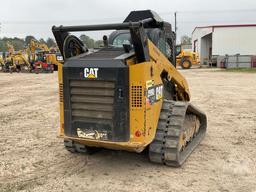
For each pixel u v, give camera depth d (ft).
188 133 21.33
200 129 24.50
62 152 21.42
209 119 30.91
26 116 33.17
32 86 60.95
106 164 19.21
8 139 24.66
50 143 23.49
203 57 155.84
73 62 16.61
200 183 16.58
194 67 124.57
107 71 15.83
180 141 18.53
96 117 16.47
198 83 63.26
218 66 121.08
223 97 44.88
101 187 16.28
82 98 16.63
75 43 18.19
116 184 16.57
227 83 62.90
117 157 20.27
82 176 17.60
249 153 21.08
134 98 15.81
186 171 18.06
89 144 17.63
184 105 18.66
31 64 101.50
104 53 17.35
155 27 19.97
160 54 18.24
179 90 22.71
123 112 15.93
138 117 15.88
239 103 40.09
